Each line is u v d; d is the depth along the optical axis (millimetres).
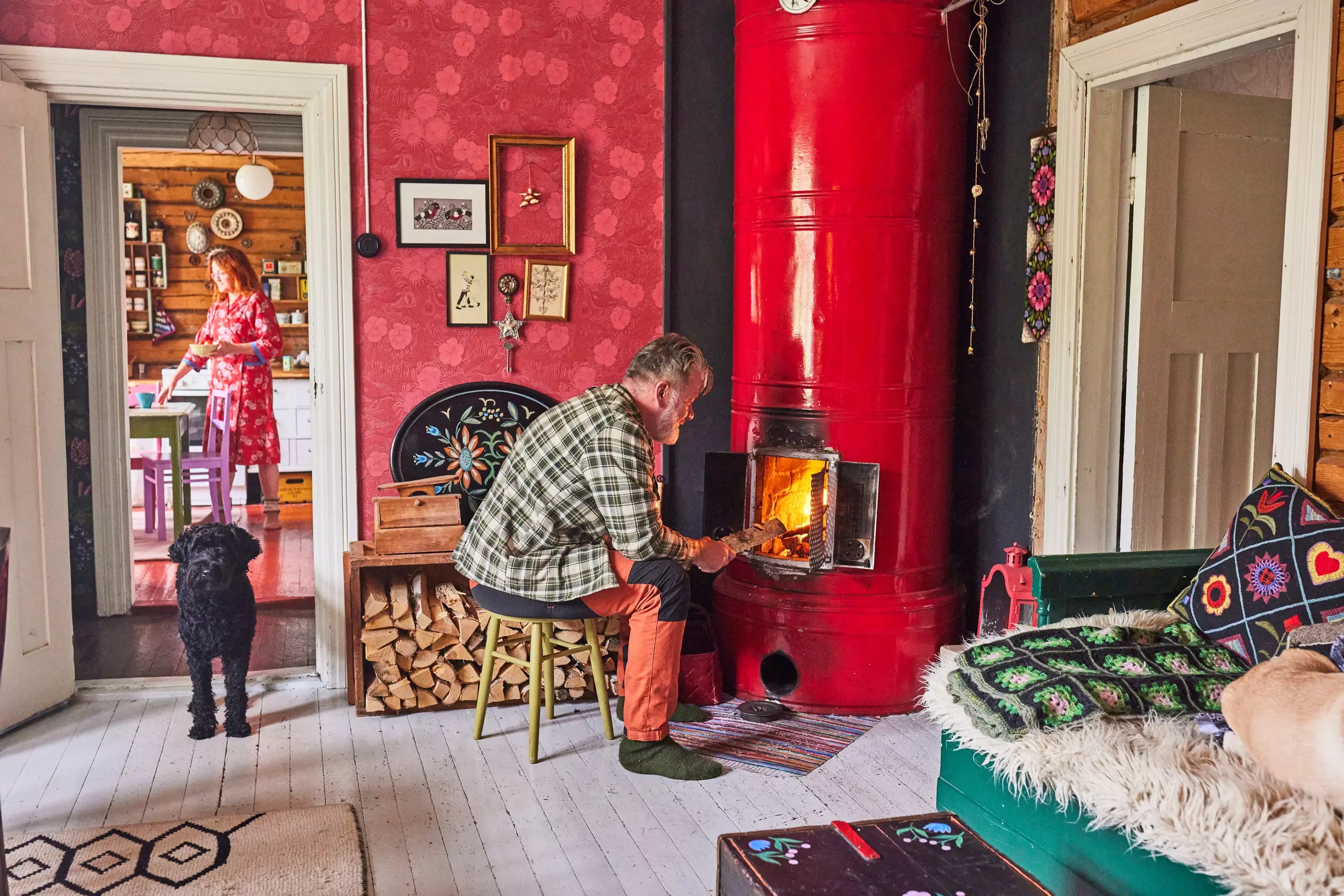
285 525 6770
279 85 3576
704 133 3973
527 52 3814
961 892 1685
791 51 3393
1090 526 3338
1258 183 3344
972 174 3764
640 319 4035
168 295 8195
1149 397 3264
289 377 7742
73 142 4609
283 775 3039
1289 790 1768
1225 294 3363
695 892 2410
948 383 3607
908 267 3422
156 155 8117
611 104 3918
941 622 3562
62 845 2553
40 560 3457
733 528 3604
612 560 3057
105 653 4133
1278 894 1609
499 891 2408
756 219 3545
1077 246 3240
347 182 3668
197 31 3508
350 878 2412
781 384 3502
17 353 3352
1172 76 3027
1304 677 1857
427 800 2883
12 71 3361
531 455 3037
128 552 4719
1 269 3266
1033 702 2164
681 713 3463
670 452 4047
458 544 3270
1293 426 2578
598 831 2707
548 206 3895
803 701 3539
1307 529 2328
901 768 3111
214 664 4004
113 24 3439
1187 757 1914
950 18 3432
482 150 3805
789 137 3418
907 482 3500
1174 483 3359
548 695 3494
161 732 3359
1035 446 3480
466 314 3838
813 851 1816
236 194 8273
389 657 3463
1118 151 3232
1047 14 3379
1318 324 2520
